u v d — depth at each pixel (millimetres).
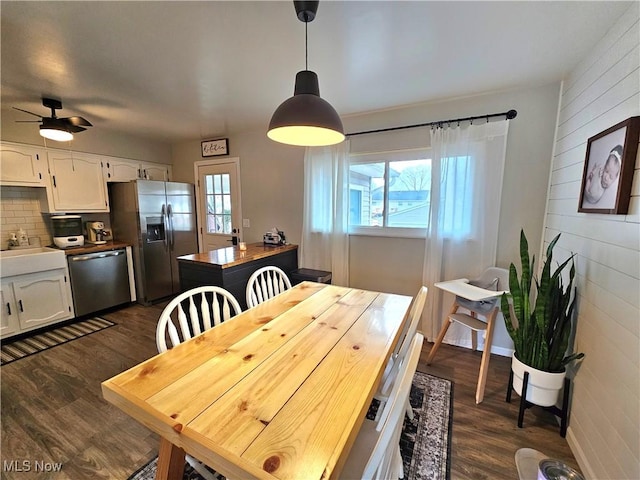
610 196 1309
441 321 2721
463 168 2457
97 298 3365
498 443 1581
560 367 1619
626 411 1147
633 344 1131
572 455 1512
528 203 2312
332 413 821
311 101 1308
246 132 3715
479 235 2451
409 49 1706
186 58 1818
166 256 3941
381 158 2883
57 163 3191
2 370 2268
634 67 1231
